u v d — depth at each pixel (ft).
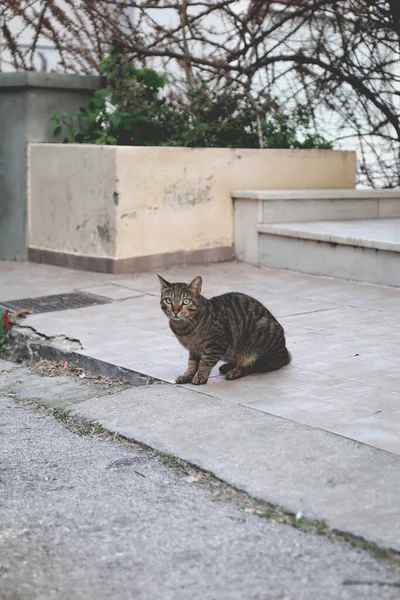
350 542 9.64
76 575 9.18
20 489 11.56
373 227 19.25
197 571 9.14
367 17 20.95
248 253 19.86
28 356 15.90
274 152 20.43
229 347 14.24
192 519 10.41
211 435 12.81
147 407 13.62
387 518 10.00
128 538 9.97
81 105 20.80
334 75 21.38
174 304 13.91
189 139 20.26
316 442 12.22
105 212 19.06
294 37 22.25
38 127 20.35
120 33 20.71
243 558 9.37
